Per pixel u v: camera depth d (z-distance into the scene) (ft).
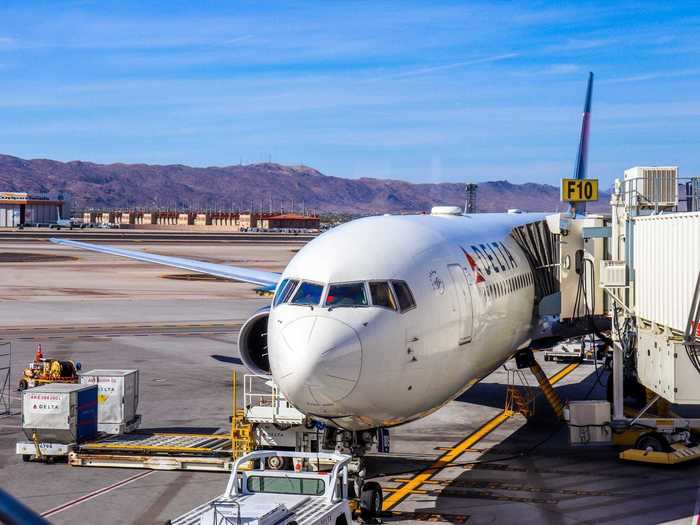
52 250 404.16
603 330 86.02
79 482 63.00
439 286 54.39
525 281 74.43
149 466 67.05
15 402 92.12
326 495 44.16
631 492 59.21
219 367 113.50
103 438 73.36
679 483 61.36
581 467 66.28
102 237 534.78
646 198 73.41
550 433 78.43
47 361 95.55
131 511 55.77
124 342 135.44
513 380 105.40
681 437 68.80
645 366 67.26
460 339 55.88
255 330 65.10
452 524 52.54
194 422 82.38
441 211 80.79
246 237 619.26
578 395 96.58
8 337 140.05
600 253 81.66
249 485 46.14
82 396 70.59
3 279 251.60
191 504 57.31
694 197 74.23
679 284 60.18
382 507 56.13
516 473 64.75
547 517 53.78
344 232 56.54
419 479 63.26
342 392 46.47
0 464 68.39
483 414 86.94
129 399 76.18
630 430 68.69
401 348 49.08
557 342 84.84
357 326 47.52
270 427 65.67
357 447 53.42
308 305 49.01
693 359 57.82
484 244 68.44
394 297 50.14
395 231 57.98
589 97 131.64
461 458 69.41
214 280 262.67
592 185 99.86
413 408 52.29
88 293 216.54
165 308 185.57
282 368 46.93
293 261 54.29
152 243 472.44
